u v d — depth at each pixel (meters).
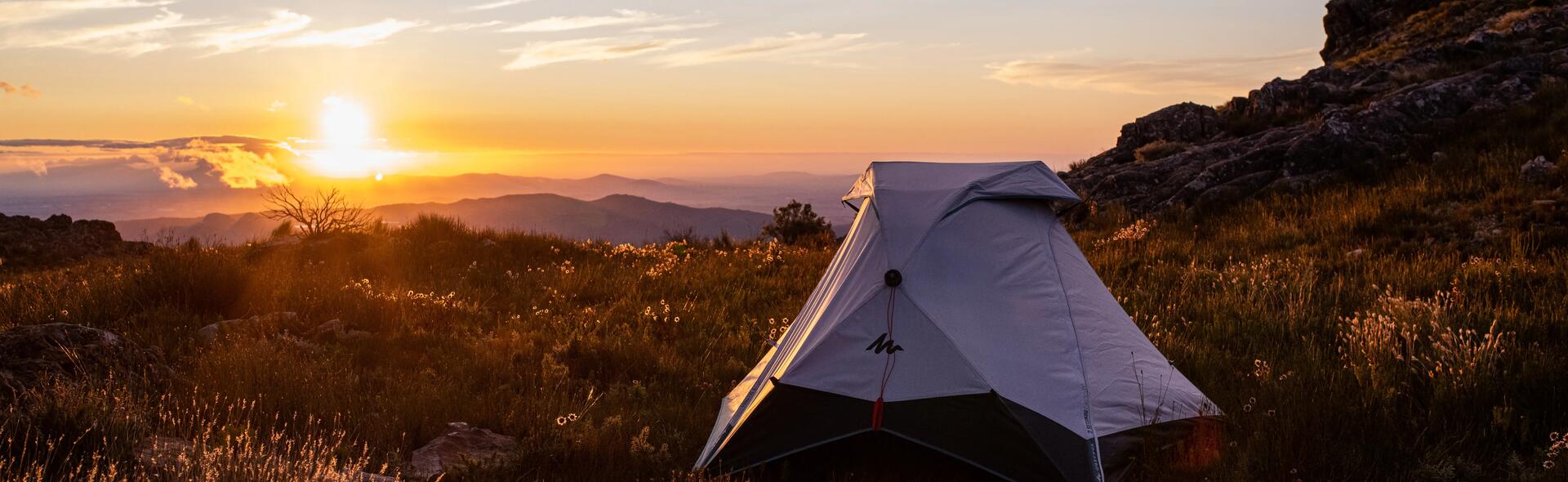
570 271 14.12
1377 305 9.34
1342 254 12.53
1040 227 6.76
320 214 16.62
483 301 12.13
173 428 5.13
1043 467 5.37
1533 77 18.53
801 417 5.79
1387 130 17.53
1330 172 17.09
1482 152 15.49
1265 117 22.08
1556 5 24.22
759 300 12.73
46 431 4.34
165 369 6.82
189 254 11.19
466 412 6.62
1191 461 5.54
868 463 5.76
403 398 6.60
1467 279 10.23
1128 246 14.98
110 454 4.21
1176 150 21.34
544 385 7.57
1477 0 27.78
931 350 5.71
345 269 13.72
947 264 6.10
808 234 21.78
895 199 6.57
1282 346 8.54
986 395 5.46
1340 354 7.93
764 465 5.80
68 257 29.09
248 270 11.34
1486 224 12.67
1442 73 21.23
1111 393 5.82
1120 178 19.75
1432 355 6.95
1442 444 5.28
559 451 5.63
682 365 8.84
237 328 8.95
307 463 4.34
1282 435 5.32
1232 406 6.43
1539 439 5.48
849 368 5.79
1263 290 10.68
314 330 9.41
